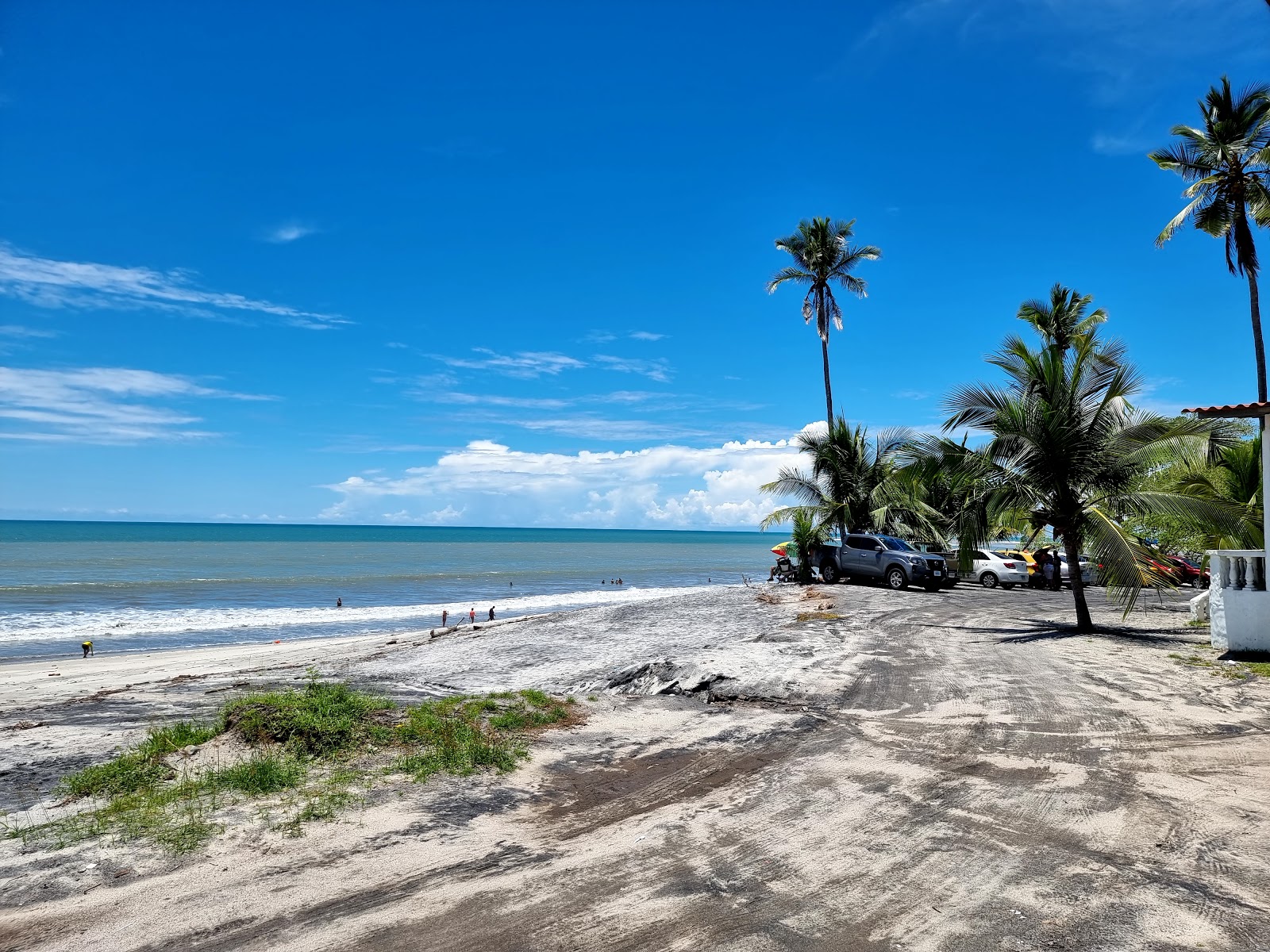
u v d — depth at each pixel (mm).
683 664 11711
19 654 20641
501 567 68250
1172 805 5637
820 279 37375
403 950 3658
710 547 162250
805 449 32750
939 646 13531
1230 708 8641
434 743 7246
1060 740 7453
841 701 9391
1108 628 15664
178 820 5297
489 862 4742
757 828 5305
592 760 7125
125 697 11070
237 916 3998
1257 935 3779
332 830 5207
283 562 67625
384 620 29828
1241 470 17719
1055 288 35906
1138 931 3824
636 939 3777
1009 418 15438
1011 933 3807
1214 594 12648
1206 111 27344
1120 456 14898
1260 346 26219
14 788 6168
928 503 31172
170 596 37562
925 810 5613
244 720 7156
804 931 3844
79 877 4426
